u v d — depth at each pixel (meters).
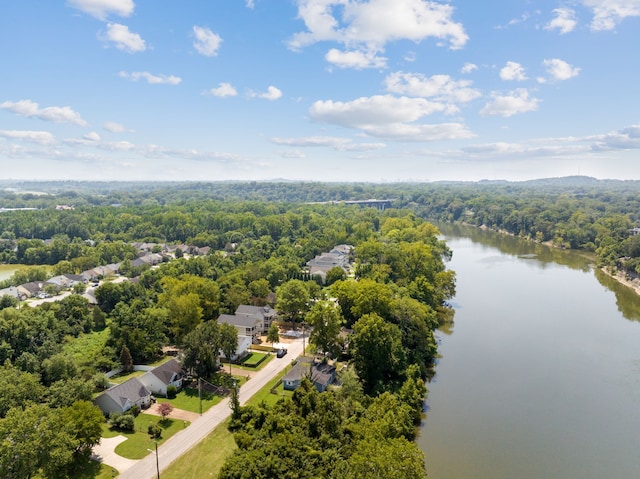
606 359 100.56
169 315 107.81
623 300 148.62
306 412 62.56
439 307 136.12
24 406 64.31
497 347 106.75
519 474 61.94
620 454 66.94
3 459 49.69
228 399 80.31
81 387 70.62
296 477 47.25
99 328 116.69
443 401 81.25
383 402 65.00
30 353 84.62
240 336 103.81
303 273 161.25
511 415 77.00
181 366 88.56
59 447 53.44
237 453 54.28
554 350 105.19
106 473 59.03
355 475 47.25
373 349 82.56
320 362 92.50
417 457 47.91
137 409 74.75
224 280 135.12
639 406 80.69
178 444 66.12
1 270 199.38
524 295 153.00
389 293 106.62
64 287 165.12
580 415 77.44
